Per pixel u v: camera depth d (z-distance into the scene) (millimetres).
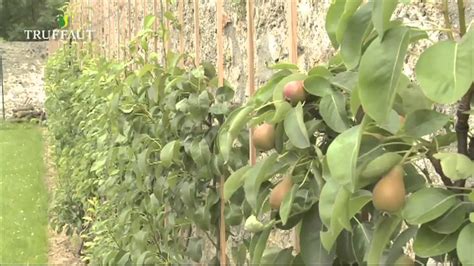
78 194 6062
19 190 10508
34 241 7727
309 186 1634
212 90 3100
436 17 1789
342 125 1512
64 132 7762
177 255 3316
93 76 5703
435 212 1132
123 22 6250
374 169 1197
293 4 2244
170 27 4422
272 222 1634
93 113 5180
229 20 3342
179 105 2887
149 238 3650
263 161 1674
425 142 1239
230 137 1921
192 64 3816
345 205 1240
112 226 4574
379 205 1178
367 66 1077
